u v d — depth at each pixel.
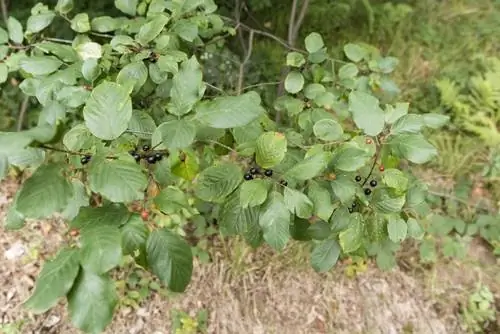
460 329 1.04
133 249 0.36
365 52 0.74
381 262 1.05
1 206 1.11
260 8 1.35
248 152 0.46
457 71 1.46
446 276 1.09
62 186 0.33
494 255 1.13
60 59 0.59
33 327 0.95
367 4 1.46
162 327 0.98
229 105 0.41
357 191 0.48
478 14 1.67
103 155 0.36
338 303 1.04
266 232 0.42
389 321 1.04
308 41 0.68
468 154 1.25
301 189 0.47
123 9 0.68
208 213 1.09
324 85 0.73
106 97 0.37
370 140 0.49
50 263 0.33
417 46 1.55
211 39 0.94
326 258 0.52
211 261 1.06
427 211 0.60
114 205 0.37
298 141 0.57
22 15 1.17
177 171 0.44
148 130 0.48
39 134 0.30
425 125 0.51
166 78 0.56
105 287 0.32
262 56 1.36
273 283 1.05
